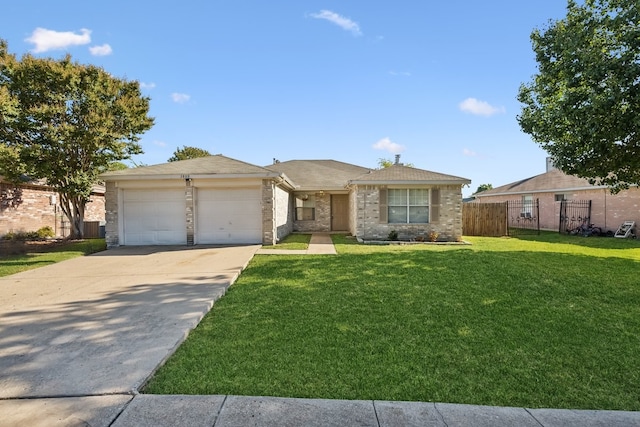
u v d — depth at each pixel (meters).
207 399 2.91
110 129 15.24
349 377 3.36
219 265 8.85
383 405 2.87
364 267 8.45
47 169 13.94
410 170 16.09
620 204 17.09
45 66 14.09
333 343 4.17
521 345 4.17
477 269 8.09
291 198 19.34
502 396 3.07
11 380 3.18
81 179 14.86
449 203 14.96
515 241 14.75
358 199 15.08
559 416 2.77
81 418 2.63
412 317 5.09
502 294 6.20
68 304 5.58
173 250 11.83
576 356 3.89
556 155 8.94
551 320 5.00
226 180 13.09
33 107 13.88
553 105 9.45
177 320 4.79
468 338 4.36
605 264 8.86
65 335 4.26
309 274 7.77
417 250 11.45
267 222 13.08
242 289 6.64
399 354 3.89
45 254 11.38
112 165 18.98
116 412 2.71
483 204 17.53
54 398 2.90
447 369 3.56
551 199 21.03
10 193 16.05
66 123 14.51
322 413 2.73
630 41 7.18
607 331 4.62
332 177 21.12
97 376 3.25
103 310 5.25
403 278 7.31
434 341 4.26
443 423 2.63
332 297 6.04
